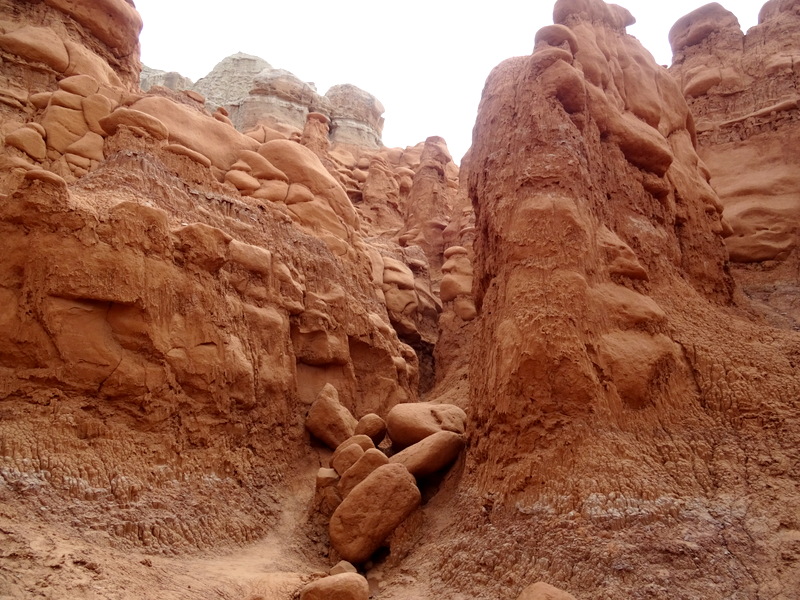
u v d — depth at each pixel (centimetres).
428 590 855
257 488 1138
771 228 1742
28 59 1577
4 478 786
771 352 1012
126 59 1883
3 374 885
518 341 945
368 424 1257
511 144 1133
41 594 615
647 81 1343
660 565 727
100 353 955
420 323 2236
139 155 1240
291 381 1338
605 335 953
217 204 1360
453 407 1278
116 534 828
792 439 848
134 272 1018
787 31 1984
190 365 1077
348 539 959
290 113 3869
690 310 1095
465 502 973
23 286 926
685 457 862
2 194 954
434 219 2630
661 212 1225
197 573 818
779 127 1855
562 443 872
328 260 1605
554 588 667
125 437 952
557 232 988
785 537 734
